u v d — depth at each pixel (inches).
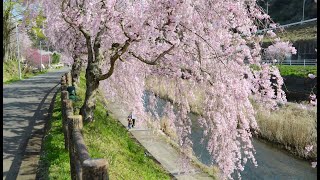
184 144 310.3
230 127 276.1
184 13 225.3
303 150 464.8
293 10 2242.9
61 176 184.2
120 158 288.0
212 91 273.7
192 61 275.1
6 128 307.3
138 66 339.6
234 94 270.2
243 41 287.0
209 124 289.4
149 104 385.1
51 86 779.4
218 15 251.9
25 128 309.4
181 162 334.0
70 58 571.2
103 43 319.0
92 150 260.5
